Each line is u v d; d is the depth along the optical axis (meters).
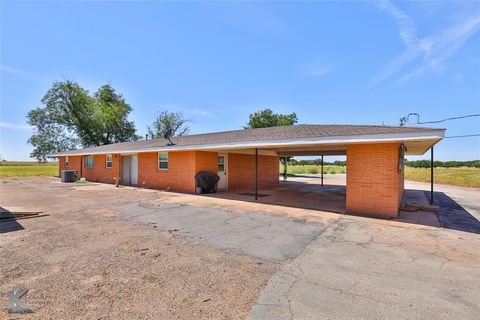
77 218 7.11
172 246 4.79
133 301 2.86
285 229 6.04
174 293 3.04
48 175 27.80
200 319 2.52
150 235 5.50
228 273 3.61
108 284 3.26
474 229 6.09
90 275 3.52
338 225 6.43
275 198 11.20
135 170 17.47
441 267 3.82
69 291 3.07
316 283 3.29
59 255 4.27
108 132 41.44
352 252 4.47
